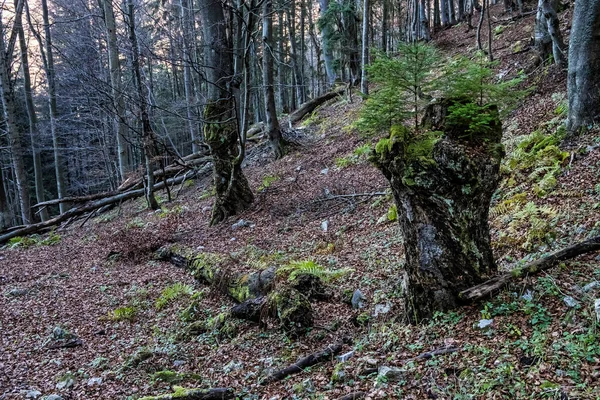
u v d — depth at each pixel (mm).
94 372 4887
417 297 3980
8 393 4516
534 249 4895
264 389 3789
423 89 3984
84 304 7402
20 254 12672
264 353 4602
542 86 9797
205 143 11453
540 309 3477
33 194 32469
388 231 7367
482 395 2791
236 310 5543
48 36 19438
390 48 31609
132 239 10539
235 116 10438
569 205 5426
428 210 3777
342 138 14977
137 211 15812
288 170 13953
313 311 5230
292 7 29578
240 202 11305
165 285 7832
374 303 4992
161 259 9656
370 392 3189
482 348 3260
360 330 4516
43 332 6301
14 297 8148
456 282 3811
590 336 3006
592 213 5016
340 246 7395
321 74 34062
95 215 17609
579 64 6863
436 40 22375
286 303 4949
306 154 15039
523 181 6812
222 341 5168
